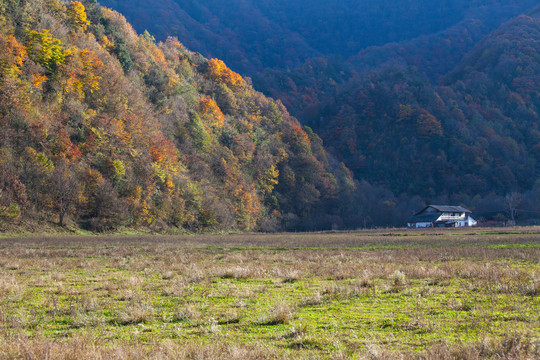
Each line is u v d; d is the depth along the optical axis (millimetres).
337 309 10203
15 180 53406
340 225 128750
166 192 78625
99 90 80312
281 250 34531
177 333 8023
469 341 7098
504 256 23219
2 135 55812
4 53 61156
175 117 104375
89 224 61500
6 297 11617
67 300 11570
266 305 10914
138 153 76625
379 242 44562
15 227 51344
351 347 6949
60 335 8055
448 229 84438
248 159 120938
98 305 10719
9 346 6547
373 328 8305
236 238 59125
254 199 110375
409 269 16844
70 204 60250
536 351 6383
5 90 58875
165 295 12508
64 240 44375
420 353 6359
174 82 117500
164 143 85188
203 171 96812
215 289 13430
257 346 6914
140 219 69438
